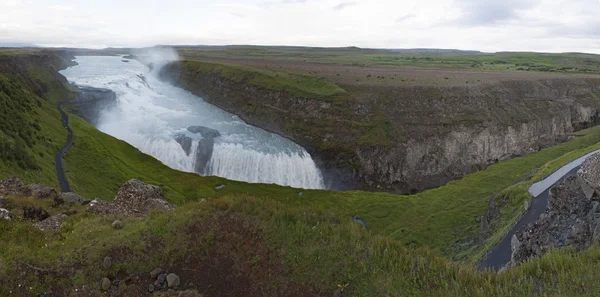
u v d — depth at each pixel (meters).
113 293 13.93
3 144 34.81
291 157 63.53
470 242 35.25
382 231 40.91
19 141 40.31
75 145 53.31
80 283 13.82
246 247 16.48
